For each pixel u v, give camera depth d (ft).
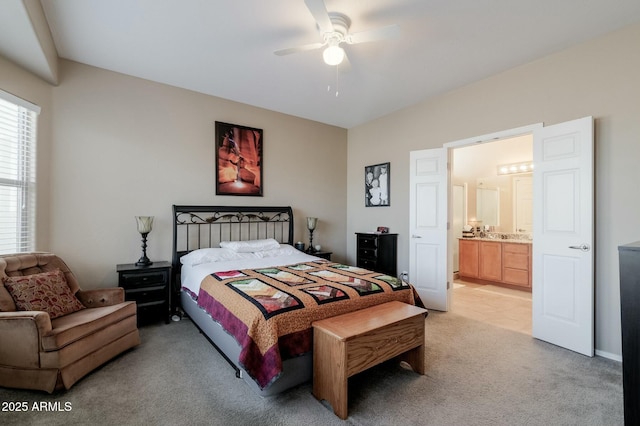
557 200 9.14
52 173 9.67
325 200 16.80
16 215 8.74
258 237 14.39
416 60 9.85
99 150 10.53
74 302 8.00
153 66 10.39
